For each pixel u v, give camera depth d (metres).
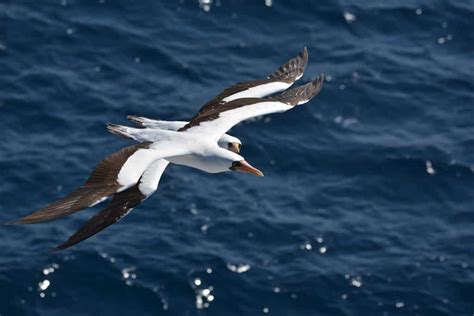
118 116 48.12
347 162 47.03
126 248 42.22
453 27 55.06
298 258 42.31
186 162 26.28
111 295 40.56
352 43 53.69
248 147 47.09
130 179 23.59
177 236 42.88
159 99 49.31
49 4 53.78
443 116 49.97
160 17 53.97
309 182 46.00
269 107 28.52
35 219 21.78
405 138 48.47
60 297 40.31
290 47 53.09
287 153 47.12
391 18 55.38
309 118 48.94
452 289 41.62
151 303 40.31
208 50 52.47
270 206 44.53
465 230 44.41
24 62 50.34
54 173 44.88
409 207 45.38
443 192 46.16
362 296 41.00
